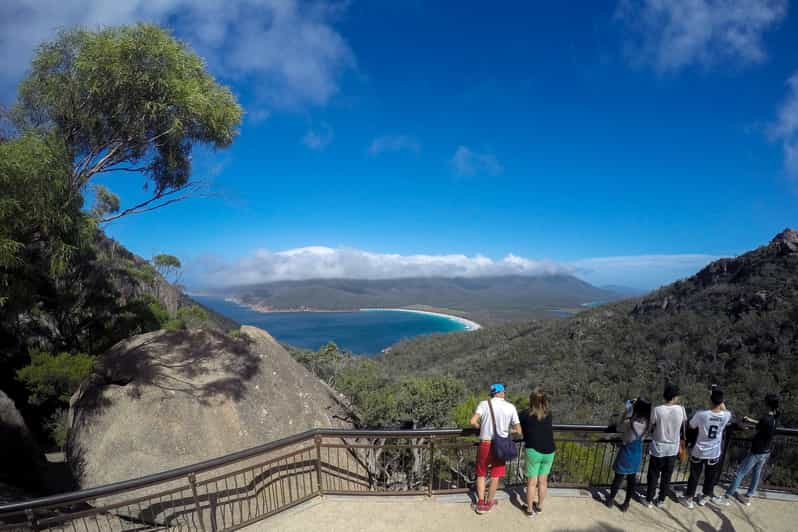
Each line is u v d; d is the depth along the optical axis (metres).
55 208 6.79
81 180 7.91
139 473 8.09
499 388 5.21
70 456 8.53
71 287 16.58
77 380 12.23
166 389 9.30
